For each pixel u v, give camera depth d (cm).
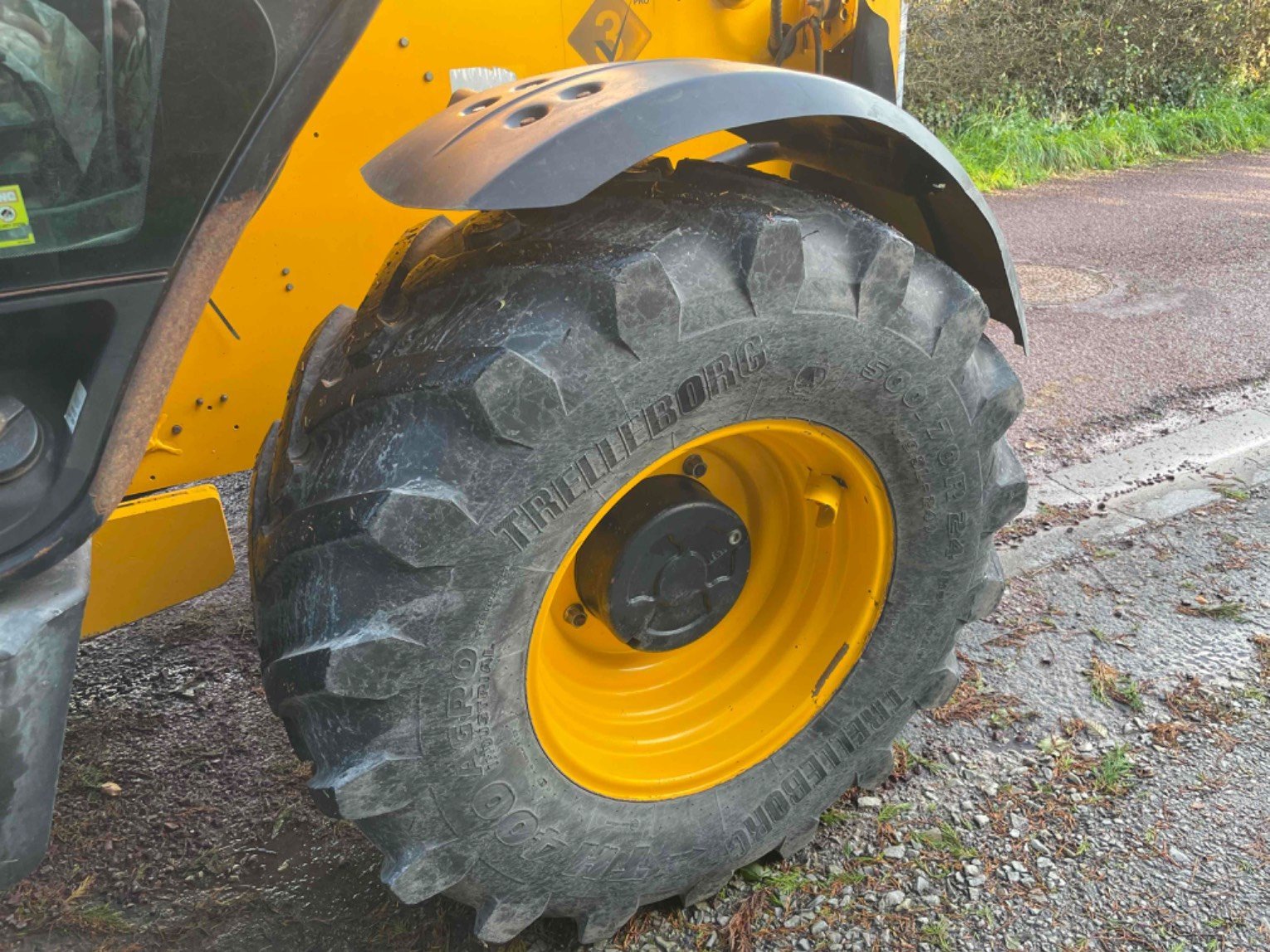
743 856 189
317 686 134
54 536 129
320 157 210
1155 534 321
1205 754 230
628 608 176
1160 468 363
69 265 122
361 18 126
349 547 134
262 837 219
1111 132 929
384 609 135
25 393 127
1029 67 957
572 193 127
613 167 130
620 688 193
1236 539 317
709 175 159
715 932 190
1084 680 256
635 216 146
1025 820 213
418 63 215
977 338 167
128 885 207
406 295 152
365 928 196
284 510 147
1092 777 224
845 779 201
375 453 135
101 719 255
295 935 195
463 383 129
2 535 126
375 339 148
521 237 147
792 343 149
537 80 157
